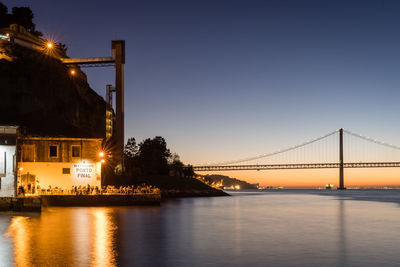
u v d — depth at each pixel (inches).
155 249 886.4
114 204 2224.4
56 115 3304.6
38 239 983.0
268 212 2121.1
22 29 3725.4
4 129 1985.7
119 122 3981.3
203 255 826.2
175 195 4613.7
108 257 784.9
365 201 3816.4
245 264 746.2
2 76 3011.8
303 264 748.6
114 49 4084.6
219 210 2256.4
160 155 5669.3
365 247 936.9
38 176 2277.3
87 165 2345.0
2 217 1519.4
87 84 4190.5
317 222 1545.3
